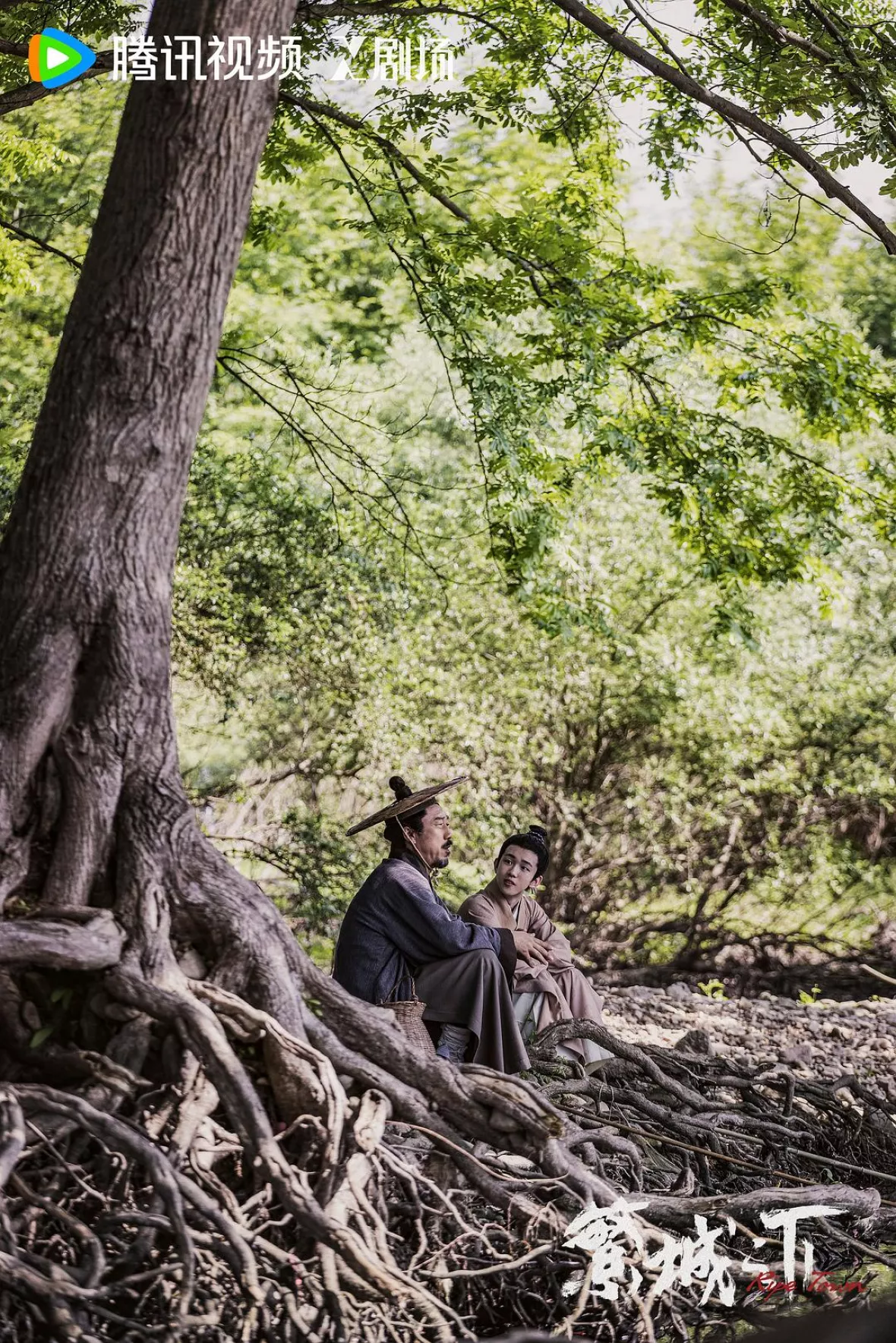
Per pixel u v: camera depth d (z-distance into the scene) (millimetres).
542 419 10297
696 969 17453
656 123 8945
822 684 16250
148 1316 3531
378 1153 3945
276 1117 4031
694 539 11055
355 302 22281
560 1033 5910
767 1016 10938
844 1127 6293
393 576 14523
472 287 9867
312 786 16000
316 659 14469
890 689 16203
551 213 10344
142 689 4266
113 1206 3672
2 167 12266
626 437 10102
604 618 11680
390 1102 4203
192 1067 3891
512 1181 4176
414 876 5707
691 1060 6219
